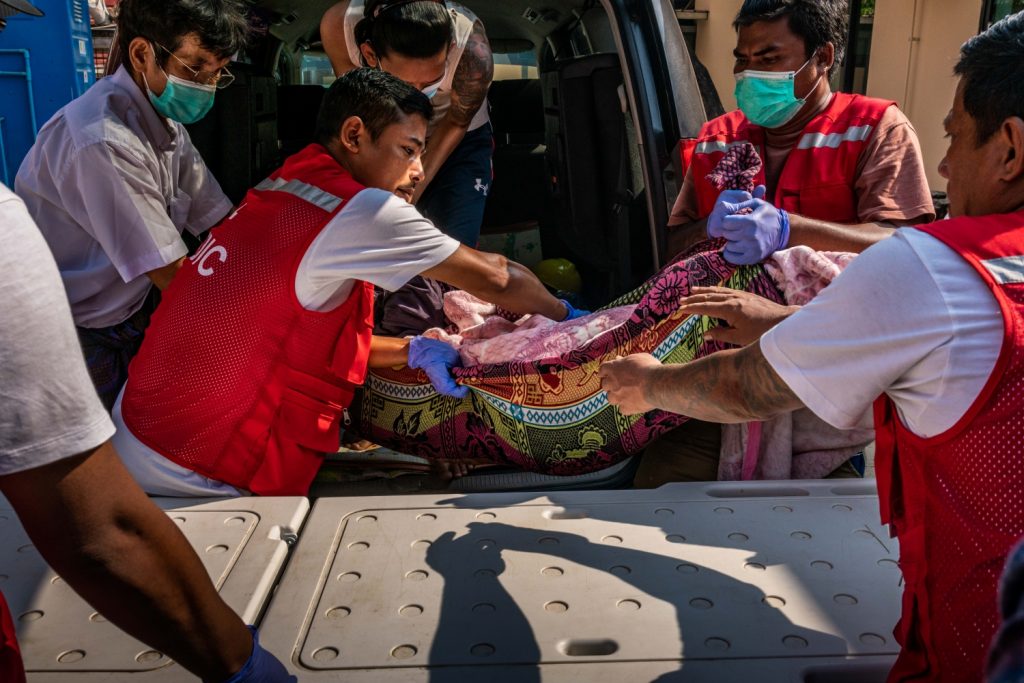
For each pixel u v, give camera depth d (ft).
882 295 4.06
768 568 6.10
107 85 8.58
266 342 7.54
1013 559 1.83
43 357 3.10
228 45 8.26
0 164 14.10
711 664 5.15
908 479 4.29
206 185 10.05
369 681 5.06
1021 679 1.56
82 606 5.82
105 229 8.39
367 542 6.52
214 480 7.63
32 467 3.14
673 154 10.09
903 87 26.76
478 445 8.47
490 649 5.30
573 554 6.31
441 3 8.98
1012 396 3.77
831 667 5.11
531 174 14.57
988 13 23.29
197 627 3.75
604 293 13.62
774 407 4.64
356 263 7.40
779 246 7.66
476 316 8.98
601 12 12.43
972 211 4.41
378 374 8.81
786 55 8.01
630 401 5.72
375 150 7.81
